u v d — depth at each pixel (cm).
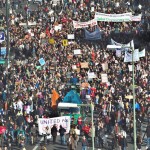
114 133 13300
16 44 18625
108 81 15838
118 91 15062
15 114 14238
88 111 14988
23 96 14825
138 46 18525
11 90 15462
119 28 19588
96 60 17025
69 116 13612
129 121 13838
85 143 13075
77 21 19638
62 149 13438
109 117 13875
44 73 16412
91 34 18738
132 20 19350
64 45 18325
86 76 16212
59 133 13975
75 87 15512
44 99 14838
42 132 13675
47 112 14425
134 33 19338
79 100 14362
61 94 15262
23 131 13688
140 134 13338
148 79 15950
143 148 13538
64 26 19825
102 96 15025
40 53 17925
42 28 19825
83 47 18150
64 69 16675
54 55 17625
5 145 13425
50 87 15612
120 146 13188
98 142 13538
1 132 13425
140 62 16725
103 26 19725
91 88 15225
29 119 13912
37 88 15525
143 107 14325
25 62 17425
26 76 16300
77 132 13425
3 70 16838
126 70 16438
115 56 17312
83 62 16912
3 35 18338
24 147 13325
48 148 13488
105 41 19050
